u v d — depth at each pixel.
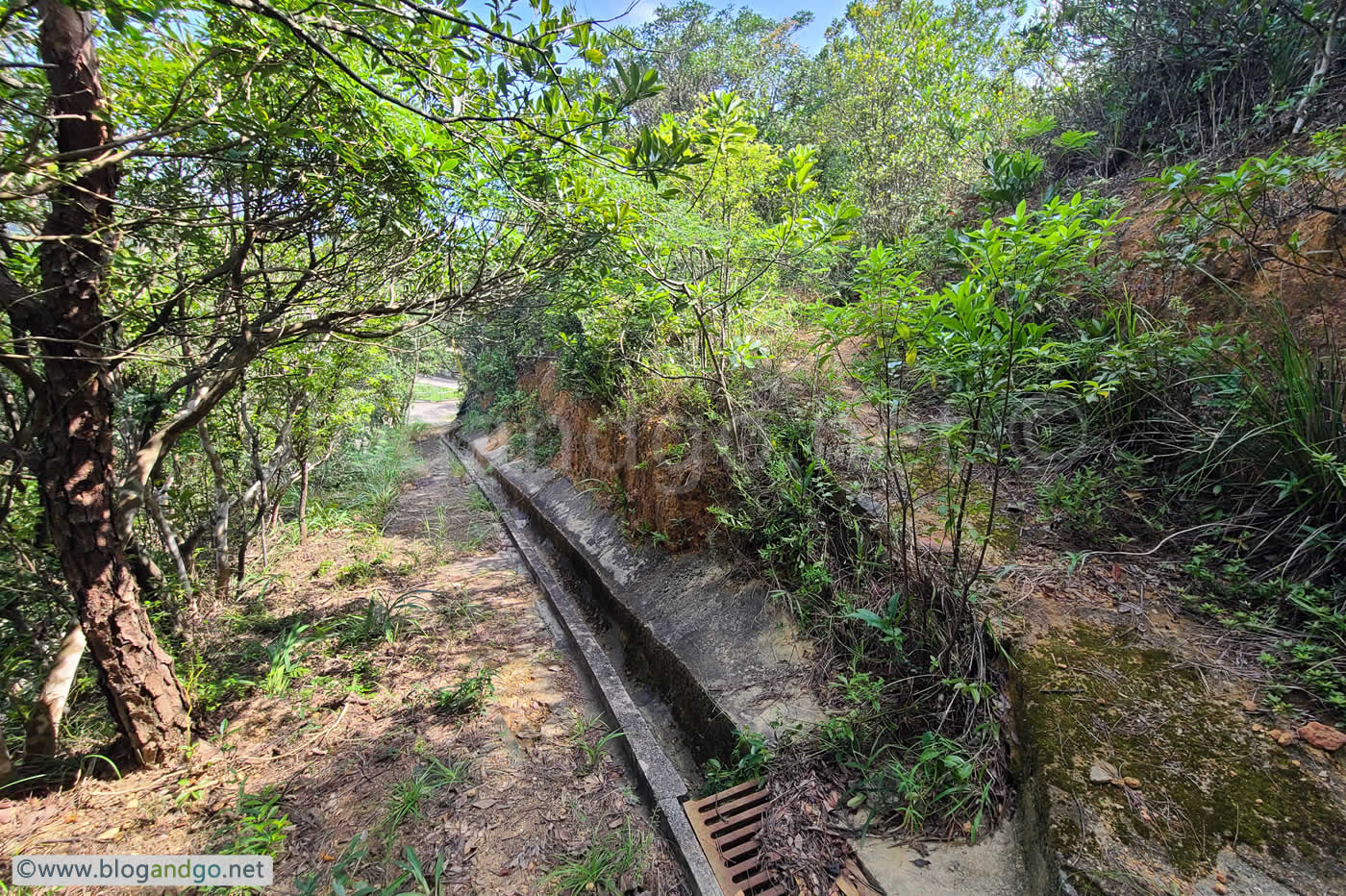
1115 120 4.20
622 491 4.79
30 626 2.97
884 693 2.18
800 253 3.33
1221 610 1.91
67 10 1.74
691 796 2.26
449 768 2.50
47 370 2.04
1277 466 2.03
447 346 10.09
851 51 5.50
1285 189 2.63
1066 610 2.04
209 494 4.65
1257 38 3.46
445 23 1.39
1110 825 1.41
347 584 4.67
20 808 2.29
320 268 2.77
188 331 2.60
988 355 1.68
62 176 1.52
